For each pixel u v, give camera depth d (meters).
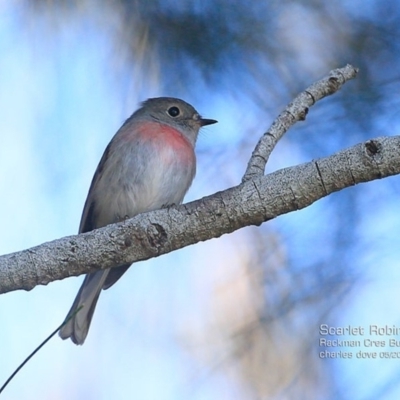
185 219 6.57
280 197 6.42
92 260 6.63
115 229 6.65
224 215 6.52
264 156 6.89
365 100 8.32
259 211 6.48
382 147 6.18
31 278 6.57
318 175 6.32
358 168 6.23
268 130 7.01
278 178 6.44
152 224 6.59
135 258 6.68
